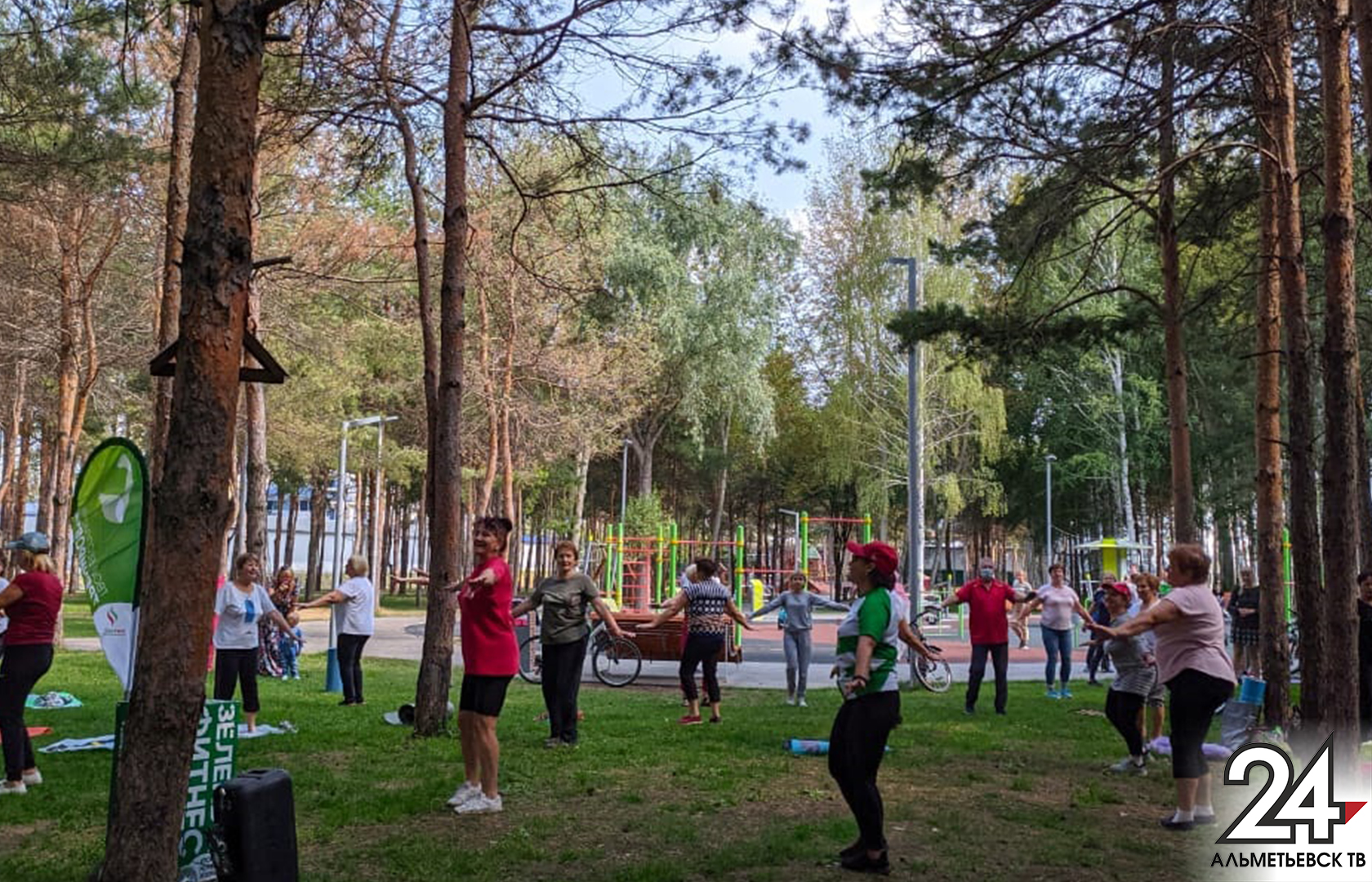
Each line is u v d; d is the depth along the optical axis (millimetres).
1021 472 55219
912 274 21875
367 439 35688
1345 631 8117
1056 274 24016
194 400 4672
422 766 8805
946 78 9539
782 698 14945
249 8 4906
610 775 8664
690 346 41688
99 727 10992
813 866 6148
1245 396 34562
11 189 15047
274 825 4887
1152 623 7078
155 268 19859
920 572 21234
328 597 12867
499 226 21828
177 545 4605
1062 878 6039
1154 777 9094
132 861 4473
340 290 20375
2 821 6891
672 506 58031
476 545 7453
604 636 16516
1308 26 10297
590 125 11375
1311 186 12523
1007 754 10109
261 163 17969
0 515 35438
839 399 41688
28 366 25016
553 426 30250
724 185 11406
